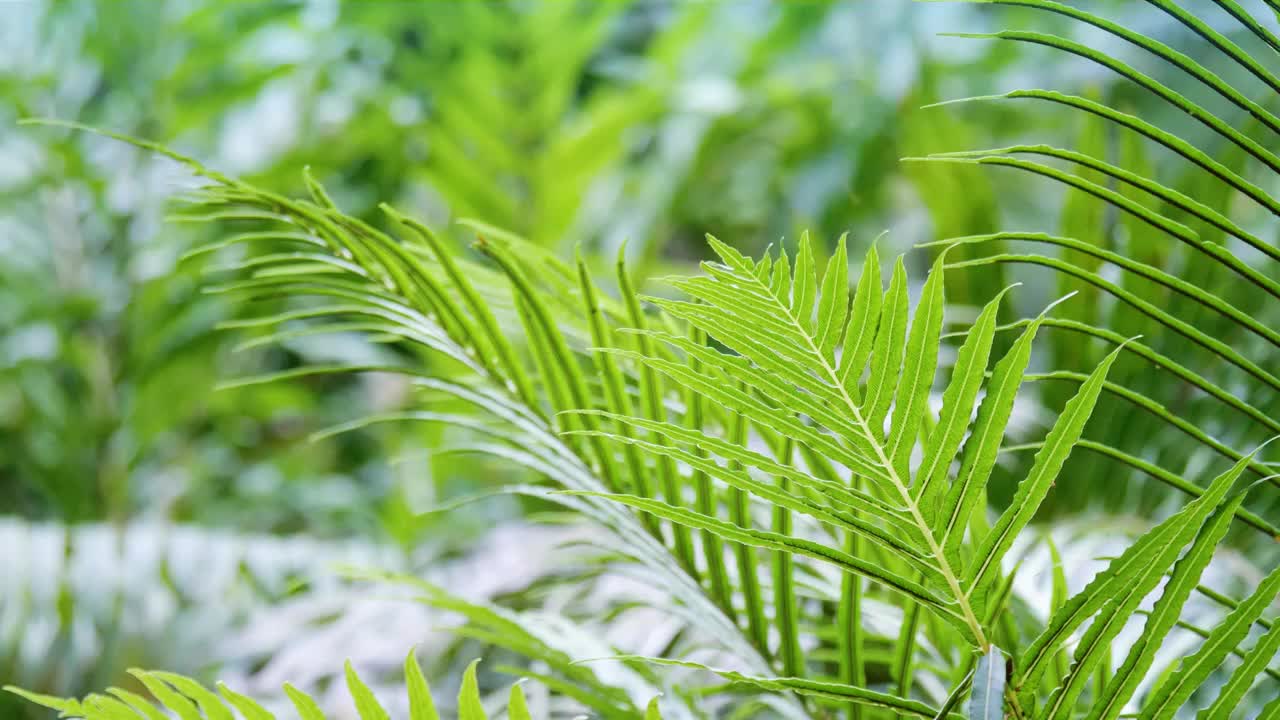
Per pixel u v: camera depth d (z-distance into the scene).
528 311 2.09
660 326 2.21
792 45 7.89
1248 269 1.87
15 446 6.38
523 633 2.17
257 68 7.30
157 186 6.86
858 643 2.03
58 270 6.75
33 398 6.47
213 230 6.57
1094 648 1.75
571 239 7.24
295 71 7.44
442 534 6.29
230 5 7.10
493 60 7.20
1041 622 2.35
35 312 6.46
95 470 6.48
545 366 2.13
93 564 4.34
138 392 6.49
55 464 6.40
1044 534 2.46
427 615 3.29
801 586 2.27
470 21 7.20
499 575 3.33
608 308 2.21
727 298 1.85
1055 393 2.93
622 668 2.18
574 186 7.08
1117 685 1.76
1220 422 2.78
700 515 1.74
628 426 2.09
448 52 7.40
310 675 3.09
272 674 3.13
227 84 7.11
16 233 6.75
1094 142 2.93
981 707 1.71
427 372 2.14
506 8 7.22
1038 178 7.49
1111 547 2.67
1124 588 1.73
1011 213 7.37
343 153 7.05
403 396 7.54
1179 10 1.84
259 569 4.35
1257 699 2.43
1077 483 2.87
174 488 7.11
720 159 8.09
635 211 7.61
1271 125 1.83
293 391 7.46
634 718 2.12
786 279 1.85
